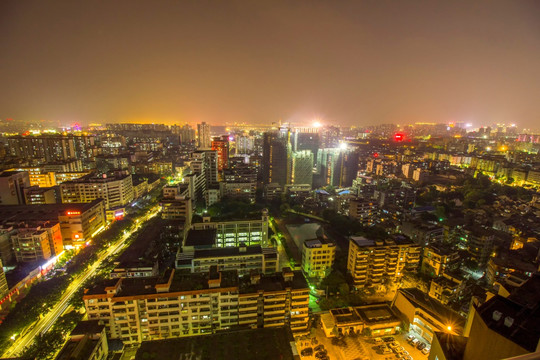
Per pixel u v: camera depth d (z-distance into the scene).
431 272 144.50
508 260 140.25
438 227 178.50
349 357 99.88
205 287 102.12
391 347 104.50
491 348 36.50
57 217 177.00
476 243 161.75
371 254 139.12
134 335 101.56
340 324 109.25
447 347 42.72
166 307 100.19
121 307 98.69
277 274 115.38
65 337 101.75
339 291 131.50
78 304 114.50
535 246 155.12
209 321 103.31
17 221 171.00
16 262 152.88
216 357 77.88
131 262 130.50
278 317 106.06
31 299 121.62
